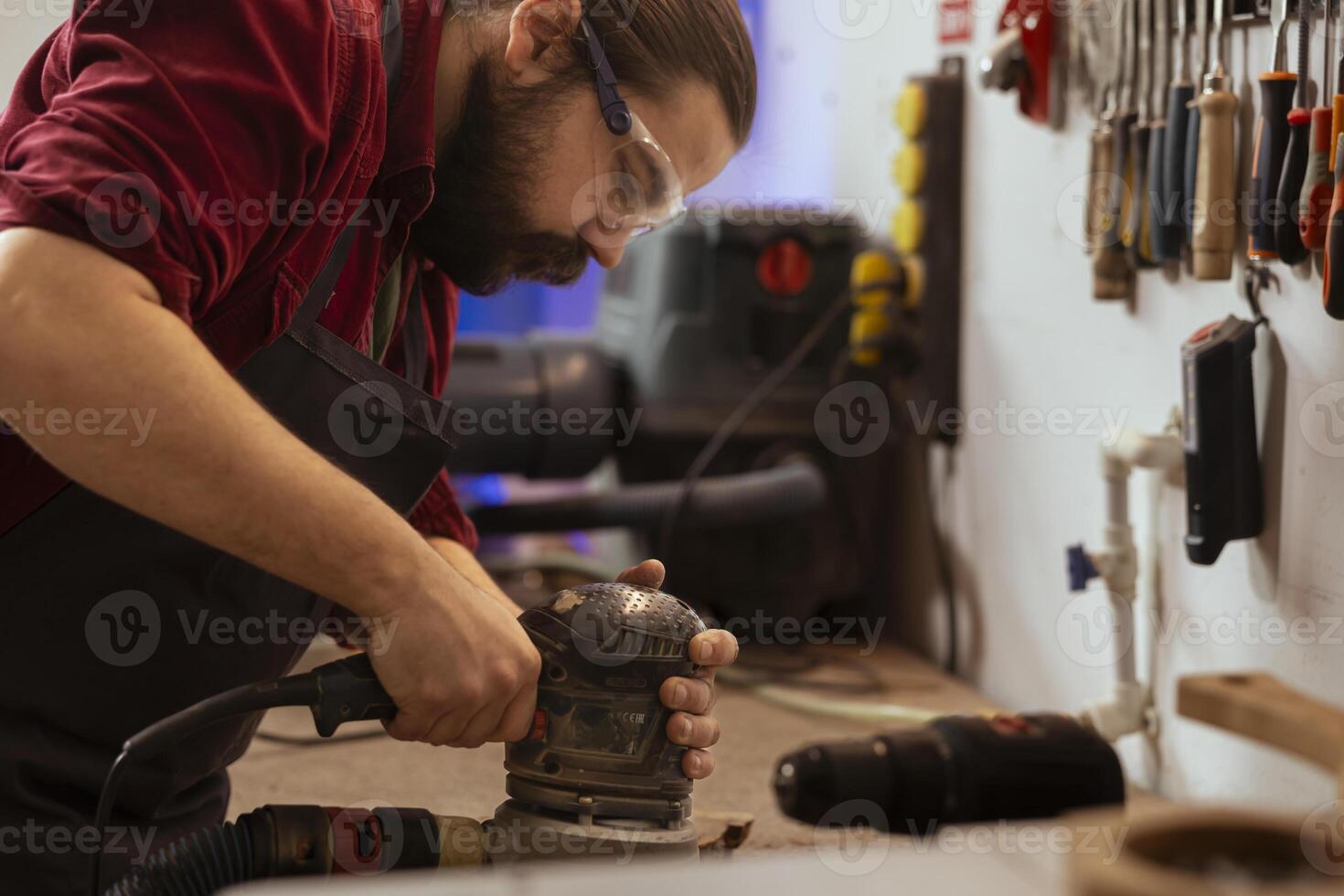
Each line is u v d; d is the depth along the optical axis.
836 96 2.50
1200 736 1.44
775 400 2.23
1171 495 1.48
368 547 0.74
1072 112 1.67
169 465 0.69
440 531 1.15
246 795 1.47
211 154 0.73
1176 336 1.45
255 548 0.72
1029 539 1.85
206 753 0.95
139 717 0.91
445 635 0.76
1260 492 1.29
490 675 0.78
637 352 2.29
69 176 0.69
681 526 2.19
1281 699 0.55
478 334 3.00
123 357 0.67
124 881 0.76
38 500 0.84
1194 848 0.47
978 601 2.02
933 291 2.05
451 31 0.93
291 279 0.85
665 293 2.24
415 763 1.62
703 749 0.87
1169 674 1.49
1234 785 1.38
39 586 0.86
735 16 0.95
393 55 0.90
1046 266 1.77
